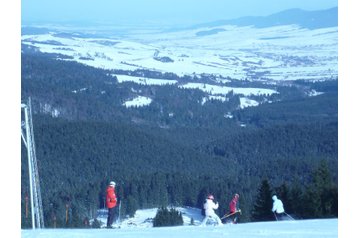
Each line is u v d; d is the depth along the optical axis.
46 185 82.75
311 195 45.00
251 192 71.50
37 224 35.06
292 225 27.41
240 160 115.44
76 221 54.91
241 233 24.06
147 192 73.94
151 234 24.03
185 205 73.62
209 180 79.69
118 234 24.12
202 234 23.91
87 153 102.50
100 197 71.31
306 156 103.06
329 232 24.16
